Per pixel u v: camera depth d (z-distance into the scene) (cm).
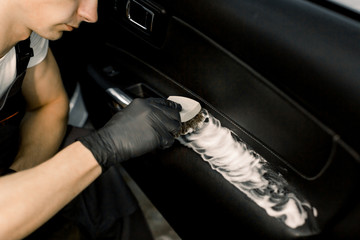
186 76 83
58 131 104
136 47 93
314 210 67
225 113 78
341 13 60
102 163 70
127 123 74
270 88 65
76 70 125
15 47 78
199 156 82
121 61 102
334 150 59
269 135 71
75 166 67
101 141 71
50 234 105
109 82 105
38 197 62
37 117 103
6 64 78
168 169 93
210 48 73
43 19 68
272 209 71
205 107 83
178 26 77
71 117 143
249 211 74
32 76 95
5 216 60
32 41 87
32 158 96
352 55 56
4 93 87
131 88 101
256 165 75
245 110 73
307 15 61
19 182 63
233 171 77
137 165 110
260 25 64
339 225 64
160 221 129
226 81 73
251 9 66
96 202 112
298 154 66
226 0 68
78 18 72
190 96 85
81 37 112
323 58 58
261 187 73
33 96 101
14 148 98
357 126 55
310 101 60
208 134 82
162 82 92
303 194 69
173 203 102
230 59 70
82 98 134
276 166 73
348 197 59
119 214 114
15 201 61
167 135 77
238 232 80
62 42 120
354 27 58
